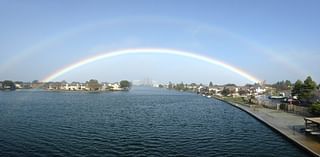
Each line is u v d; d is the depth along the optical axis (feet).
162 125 221.25
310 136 154.20
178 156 123.95
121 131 189.26
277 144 146.61
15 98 625.41
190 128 205.46
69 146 141.49
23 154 126.11
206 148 139.23
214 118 273.13
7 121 237.45
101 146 142.20
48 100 565.94
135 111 346.95
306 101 386.52
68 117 272.31
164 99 644.27
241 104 458.91
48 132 182.19
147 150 134.41
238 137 168.14
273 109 350.02
